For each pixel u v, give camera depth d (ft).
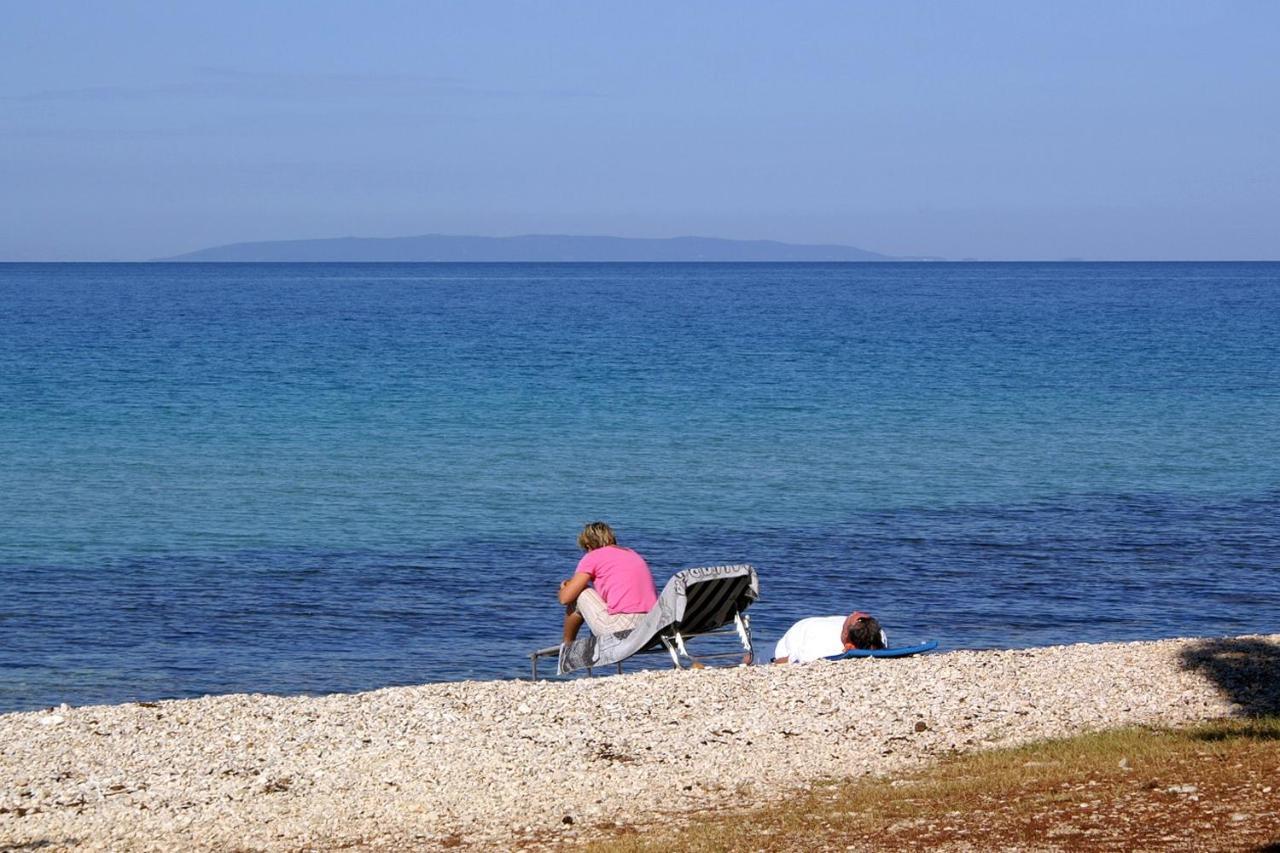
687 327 642.63
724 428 272.92
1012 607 134.51
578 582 101.19
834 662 94.84
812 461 229.04
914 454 237.25
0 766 73.20
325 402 317.01
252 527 172.24
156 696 105.50
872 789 65.82
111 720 81.71
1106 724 78.89
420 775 70.79
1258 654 95.30
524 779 70.03
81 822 64.49
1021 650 99.25
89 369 392.68
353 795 67.97
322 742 76.59
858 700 83.92
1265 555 156.66
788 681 88.53
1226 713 80.64
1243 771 63.36
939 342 524.52
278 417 288.51
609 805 66.08
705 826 61.00
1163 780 62.90
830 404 314.96
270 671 112.78
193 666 113.70
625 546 162.40
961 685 87.35
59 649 118.21
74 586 140.67
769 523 176.14
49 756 74.84
